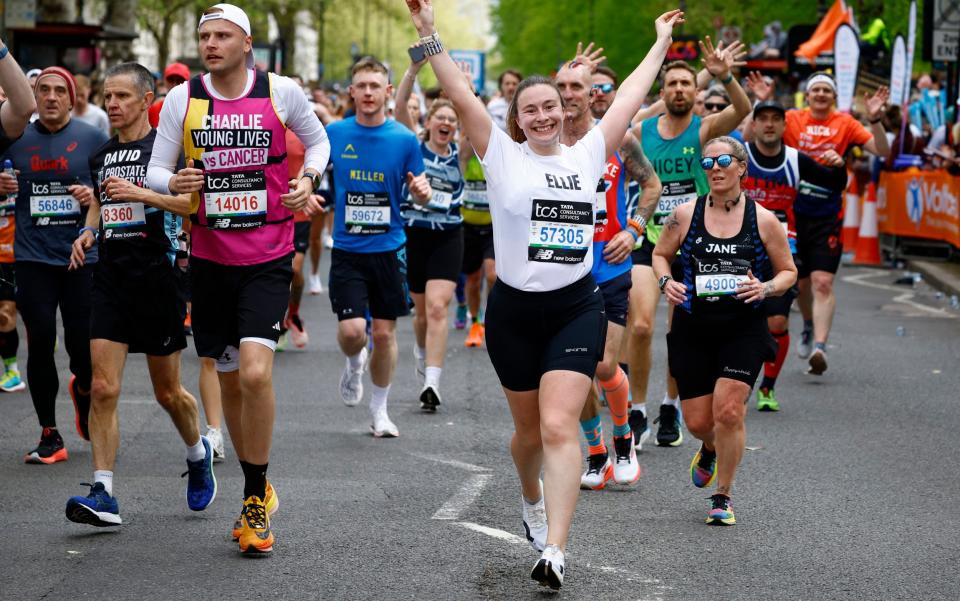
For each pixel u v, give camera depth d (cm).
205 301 1204
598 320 1102
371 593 1071
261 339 1167
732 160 1301
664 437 1677
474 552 1192
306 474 1494
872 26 5578
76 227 1552
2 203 1941
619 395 1441
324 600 1052
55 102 1552
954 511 1355
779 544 1229
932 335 2664
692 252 1319
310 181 1188
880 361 2364
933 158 3809
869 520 1318
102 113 2600
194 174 1151
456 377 2191
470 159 2439
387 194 1711
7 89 1333
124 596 1058
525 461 1145
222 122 1177
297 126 1211
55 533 1240
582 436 1725
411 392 2056
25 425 1769
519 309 1098
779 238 1315
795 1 6981
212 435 1566
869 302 3167
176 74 2567
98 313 1255
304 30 13012
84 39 5134
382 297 1717
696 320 1314
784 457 1605
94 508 1216
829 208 2156
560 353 1084
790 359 2411
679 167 1706
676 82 1686
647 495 1419
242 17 1177
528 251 1091
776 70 6069
